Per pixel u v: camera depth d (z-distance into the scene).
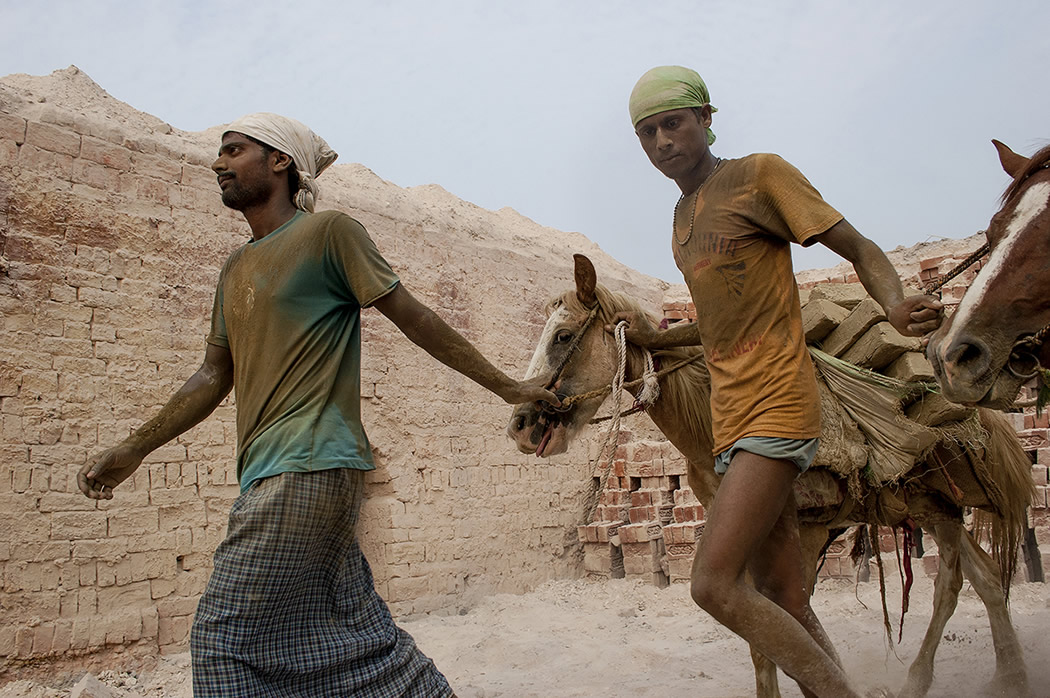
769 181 3.98
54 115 8.63
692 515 12.22
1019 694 6.16
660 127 4.27
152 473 8.75
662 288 18.08
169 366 9.09
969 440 5.45
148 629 8.40
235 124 3.64
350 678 3.22
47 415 8.08
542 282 14.61
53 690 7.37
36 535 7.80
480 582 12.06
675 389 5.08
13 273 8.05
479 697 6.88
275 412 3.29
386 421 11.35
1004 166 4.06
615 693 6.75
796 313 4.03
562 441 5.34
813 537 5.23
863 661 7.43
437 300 12.52
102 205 8.84
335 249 3.42
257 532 3.12
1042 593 9.85
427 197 14.70
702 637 9.16
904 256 14.83
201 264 9.58
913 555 11.45
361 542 10.92
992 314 3.67
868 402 5.09
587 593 12.30
